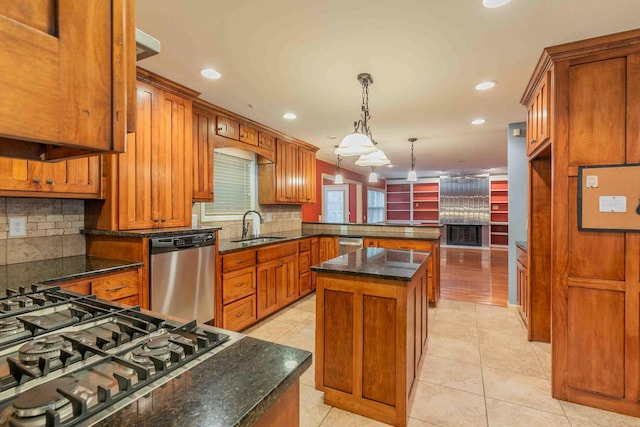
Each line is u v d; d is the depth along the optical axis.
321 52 2.22
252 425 0.60
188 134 2.88
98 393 0.59
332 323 2.00
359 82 2.72
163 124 2.66
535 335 2.98
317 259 4.75
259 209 4.62
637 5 1.70
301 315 3.72
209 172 3.30
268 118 3.77
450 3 1.70
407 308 1.82
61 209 2.36
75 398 0.55
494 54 2.24
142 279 2.25
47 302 1.15
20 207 2.16
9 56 0.37
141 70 2.45
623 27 1.90
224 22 1.87
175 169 2.76
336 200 8.32
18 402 0.55
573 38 2.02
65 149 0.59
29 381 0.64
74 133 0.43
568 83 2.03
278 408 0.75
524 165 3.91
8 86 0.37
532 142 2.78
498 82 2.72
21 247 2.16
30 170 1.94
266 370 0.74
